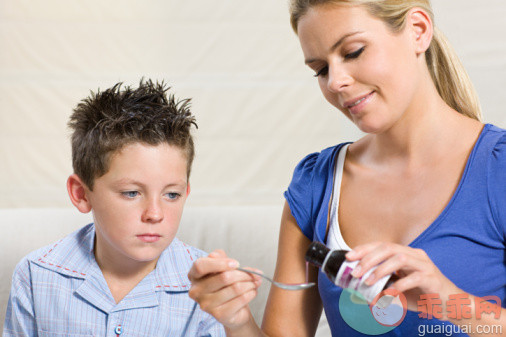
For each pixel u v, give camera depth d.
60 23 3.34
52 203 3.43
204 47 3.42
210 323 1.12
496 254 0.85
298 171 1.06
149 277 1.10
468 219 0.85
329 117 3.48
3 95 3.35
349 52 0.81
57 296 1.10
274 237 1.42
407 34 0.84
